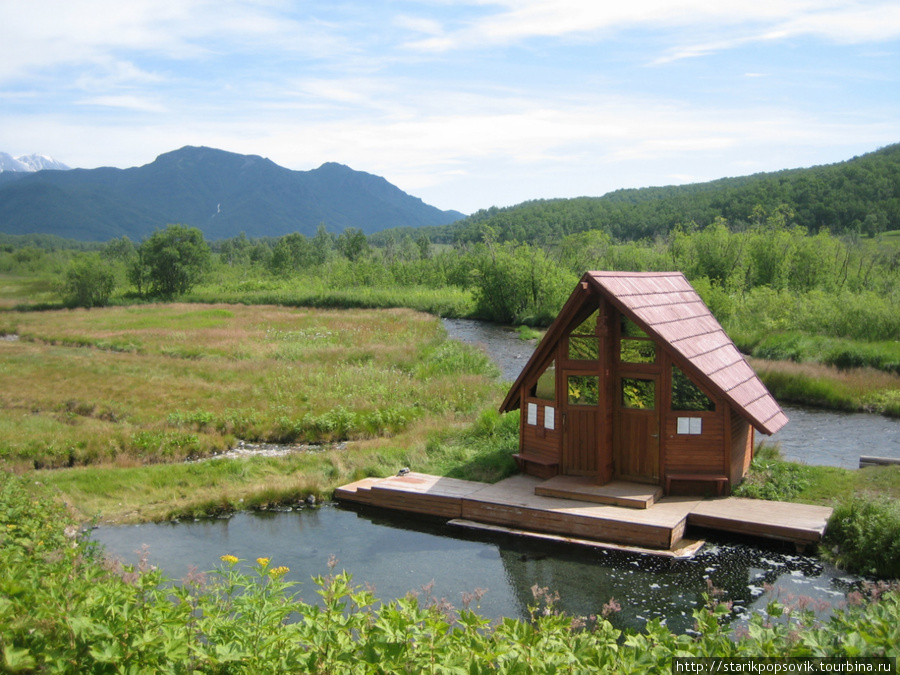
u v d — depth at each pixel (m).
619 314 14.10
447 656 4.77
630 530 12.21
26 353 37.97
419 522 14.31
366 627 5.14
